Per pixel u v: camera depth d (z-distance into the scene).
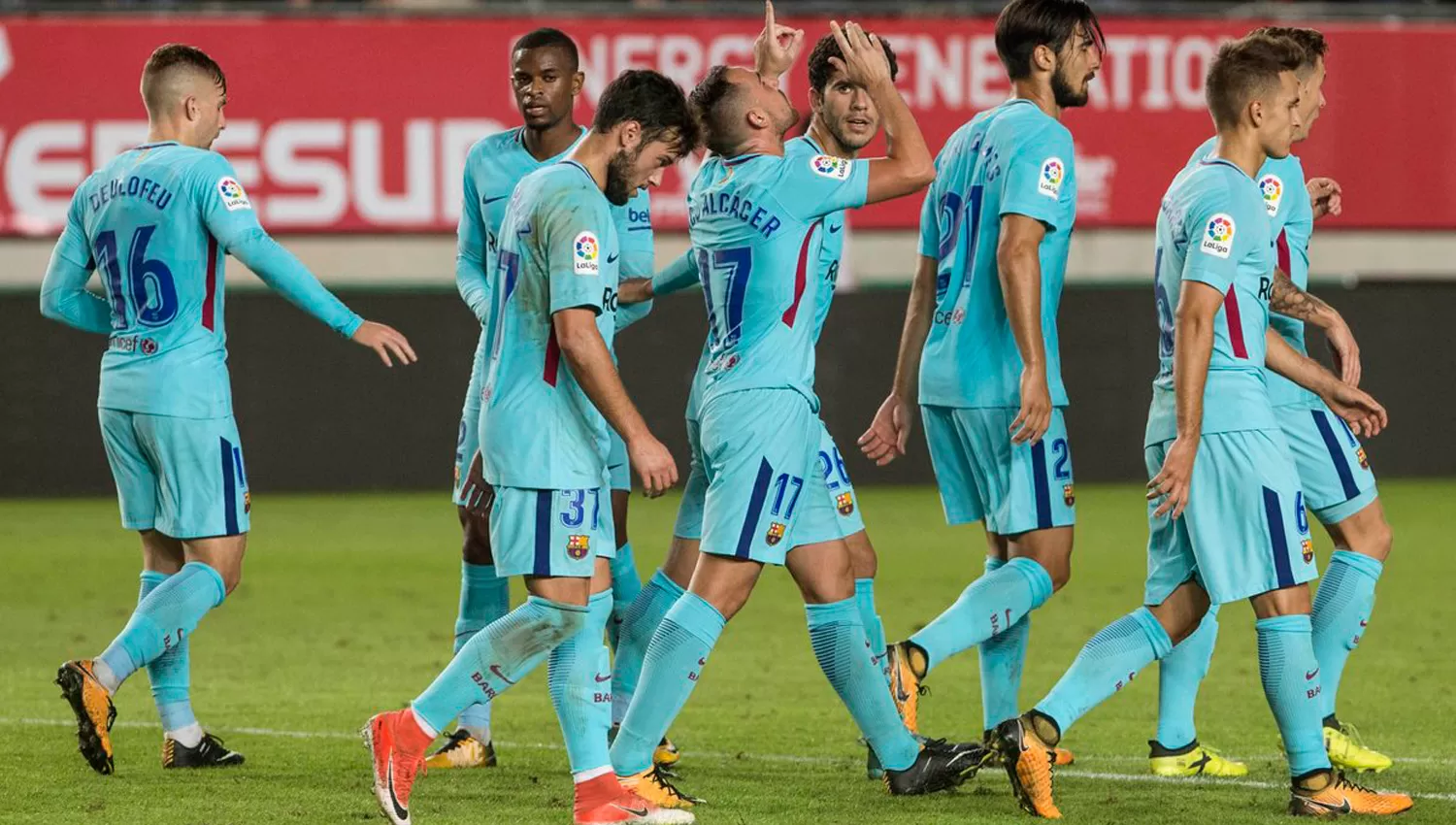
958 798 16.62
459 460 19.20
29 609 32.59
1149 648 16.30
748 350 15.97
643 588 18.86
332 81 53.41
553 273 14.55
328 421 53.62
